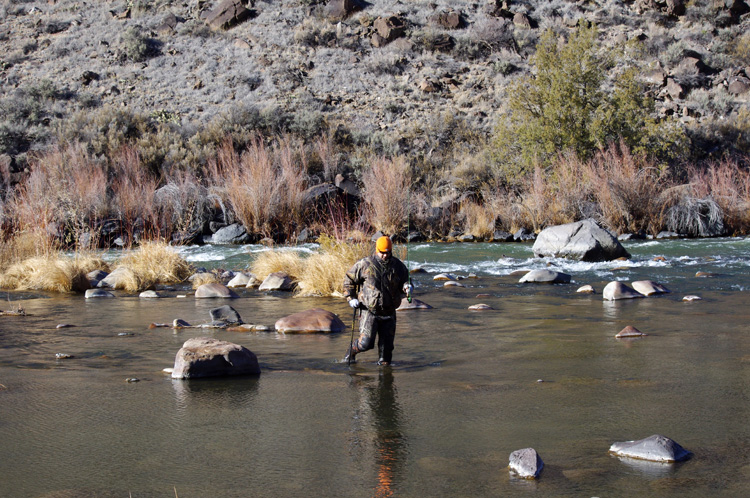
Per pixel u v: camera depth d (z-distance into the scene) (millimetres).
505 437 4359
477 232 24953
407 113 39156
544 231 18234
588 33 29250
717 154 33844
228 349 6258
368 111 39438
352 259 12555
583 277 14008
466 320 9125
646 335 7758
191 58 45438
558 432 4438
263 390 5648
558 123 28641
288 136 34438
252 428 4605
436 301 10984
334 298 11906
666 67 44000
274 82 42469
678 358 6543
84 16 51312
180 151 31953
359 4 51875
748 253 18109
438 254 19422
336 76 43656
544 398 5254
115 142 32156
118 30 48594
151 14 51688
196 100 40312
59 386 5797
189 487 3596
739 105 39500
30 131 34406
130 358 6945
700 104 39125
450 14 49906
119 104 39531
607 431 4434
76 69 43781
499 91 41469
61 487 3607
